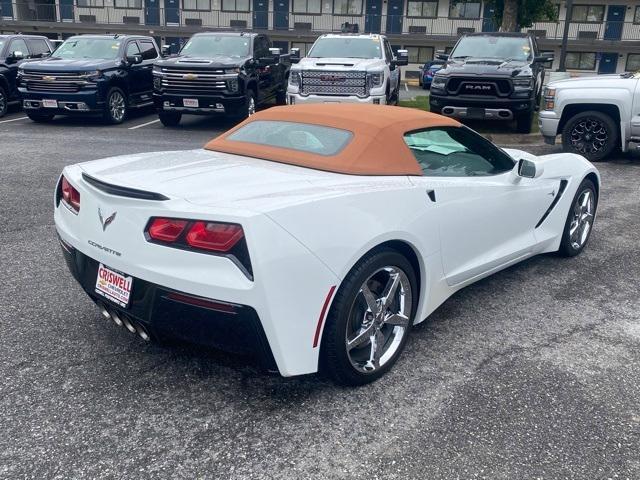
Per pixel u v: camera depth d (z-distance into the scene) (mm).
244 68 12227
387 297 3107
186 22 40156
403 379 3158
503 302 4215
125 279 2783
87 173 3072
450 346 3541
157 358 3289
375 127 3428
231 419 2773
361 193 2918
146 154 3709
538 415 2855
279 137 3598
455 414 2852
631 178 8391
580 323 3895
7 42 14281
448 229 3471
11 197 6637
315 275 2658
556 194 4684
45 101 12344
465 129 3992
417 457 2539
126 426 2697
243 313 2531
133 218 2707
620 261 5105
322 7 39938
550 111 9555
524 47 12430
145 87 14234
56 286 4215
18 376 3066
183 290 2580
